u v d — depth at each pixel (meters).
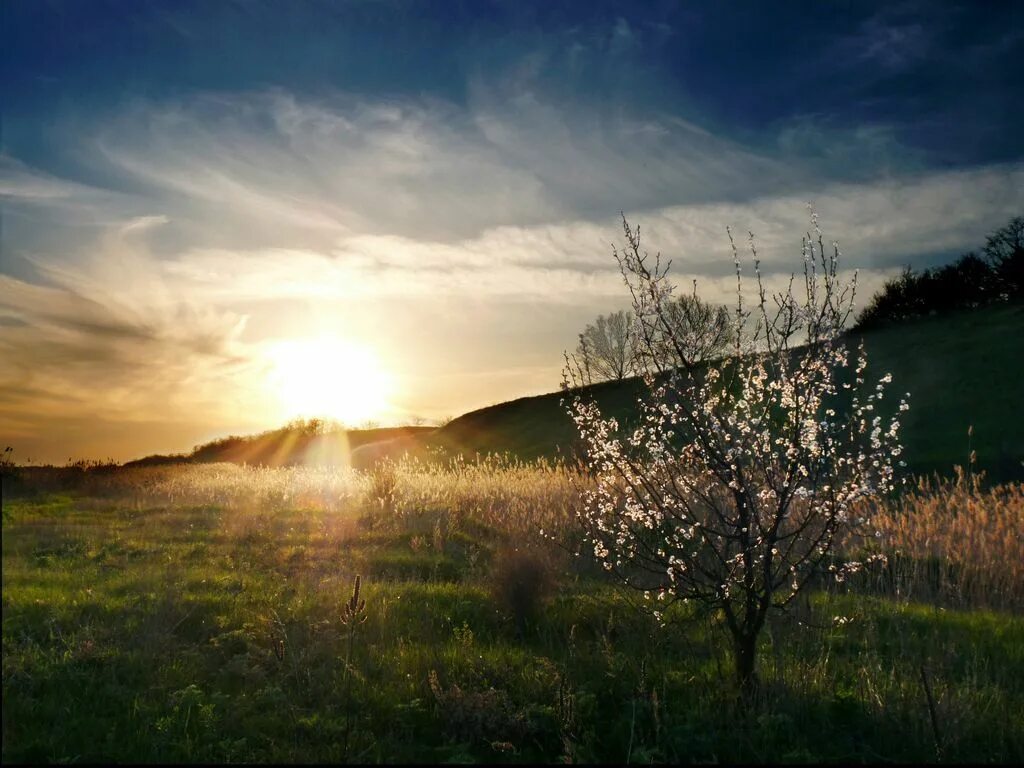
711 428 7.20
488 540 16.22
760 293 7.27
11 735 6.43
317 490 23.09
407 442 59.16
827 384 7.13
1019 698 7.45
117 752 6.21
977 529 13.23
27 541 15.27
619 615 9.87
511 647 9.17
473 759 6.05
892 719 6.74
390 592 11.31
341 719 6.89
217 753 6.28
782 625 8.41
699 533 7.50
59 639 8.91
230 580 11.92
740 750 6.30
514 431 55.31
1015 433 31.95
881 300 59.69
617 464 7.61
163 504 21.23
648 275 7.39
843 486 6.96
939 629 9.73
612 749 6.43
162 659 8.27
